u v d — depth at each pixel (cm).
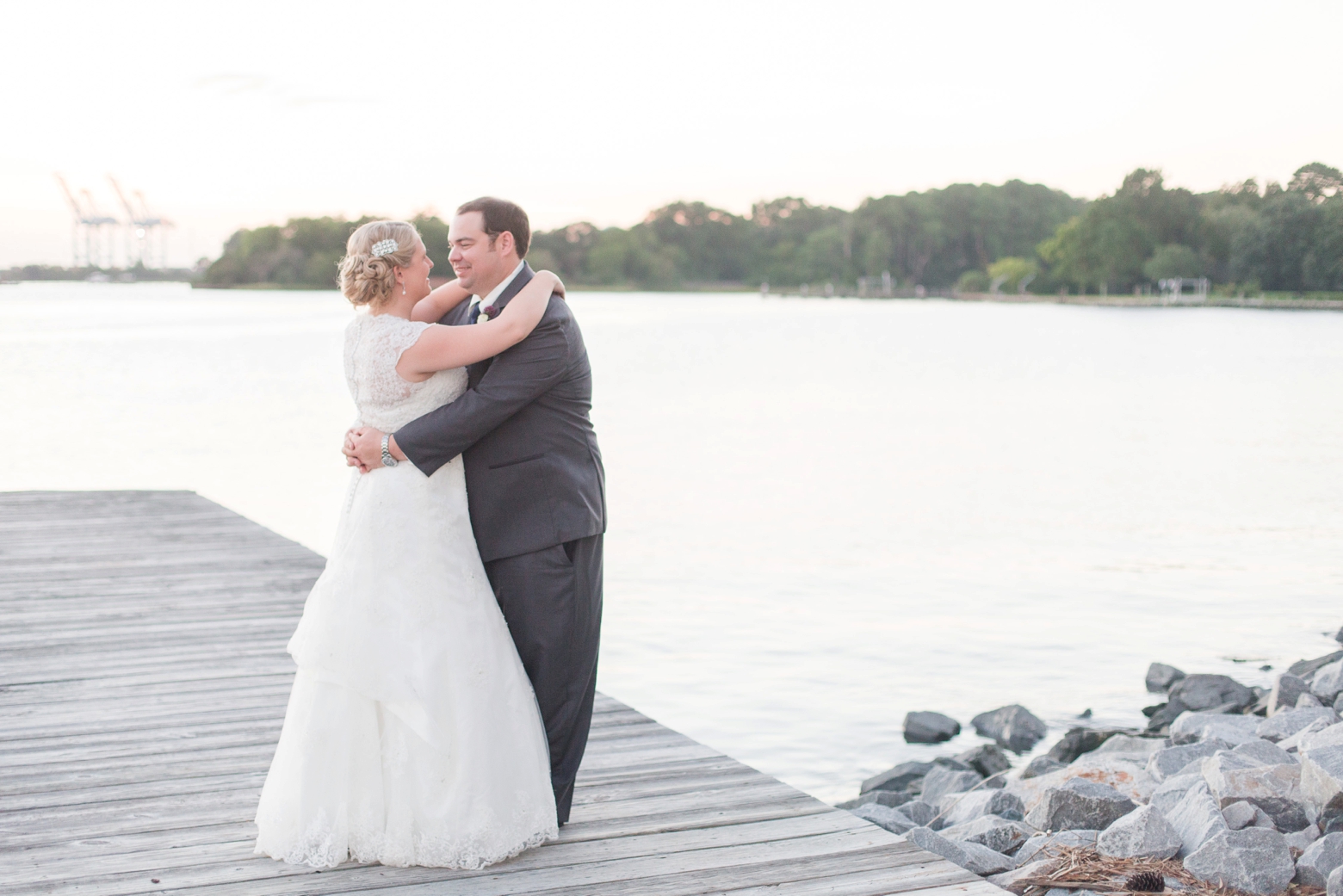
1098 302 11562
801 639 795
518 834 287
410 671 276
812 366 3775
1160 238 11650
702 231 15938
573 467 296
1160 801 371
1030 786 439
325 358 3728
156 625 544
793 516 1259
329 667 276
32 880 276
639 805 328
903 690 693
